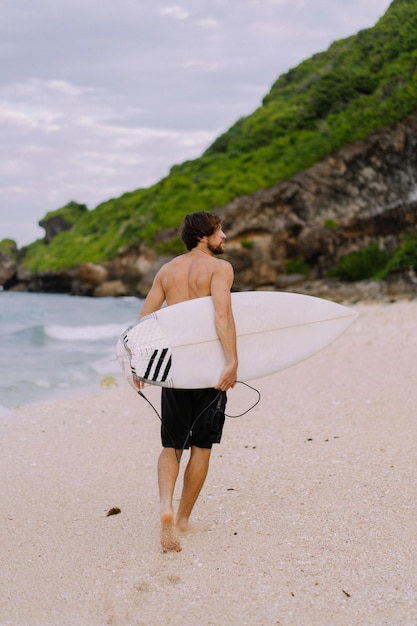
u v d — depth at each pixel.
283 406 7.30
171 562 3.46
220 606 2.98
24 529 4.03
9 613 3.00
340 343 12.34
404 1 36.38
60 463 5.55
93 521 4.14
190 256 3.84
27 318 24.41
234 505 4.28
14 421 7.32
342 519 3.93
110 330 18.52
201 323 3.69
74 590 3.20
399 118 29.69
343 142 31.69
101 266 41.31
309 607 2.93
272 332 3.93
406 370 9.06
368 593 3.02
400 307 20.98
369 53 35.91
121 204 47.16
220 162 39.03
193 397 3.72
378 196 30.44
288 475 4.83
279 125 38.72
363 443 5.58
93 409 7.93
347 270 31.27
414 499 4.18
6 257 51.75
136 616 2.93
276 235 33.53
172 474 3.69
